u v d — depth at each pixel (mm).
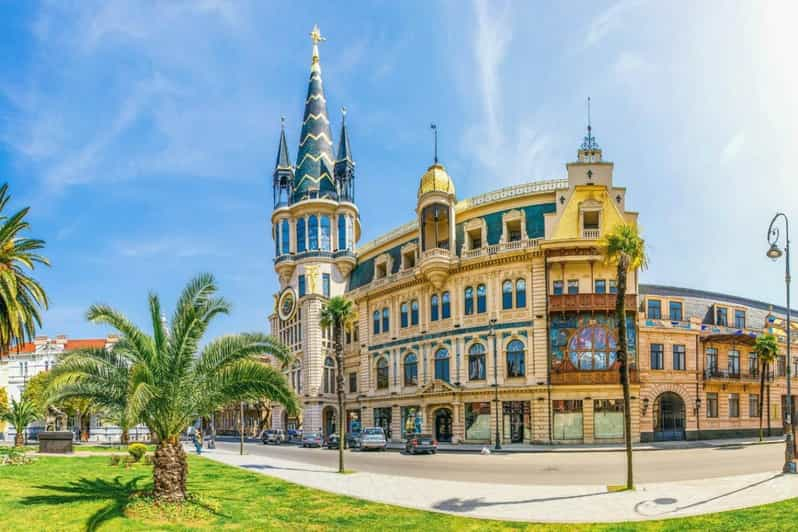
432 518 18594
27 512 18547
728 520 16891
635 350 53219
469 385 58219
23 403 51906
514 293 56656
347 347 78500
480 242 63188
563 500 21281
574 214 55844
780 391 65688
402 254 70500
